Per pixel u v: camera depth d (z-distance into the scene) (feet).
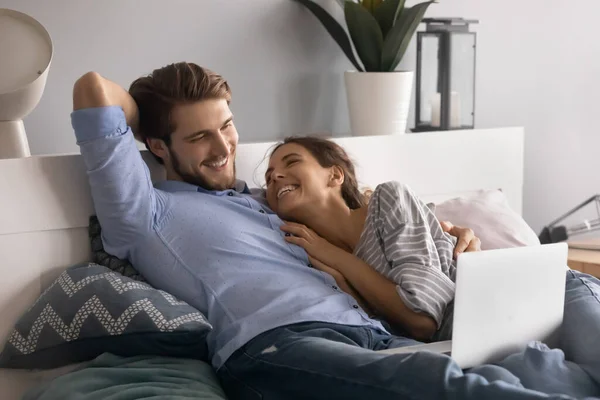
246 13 8.41
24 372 5.82
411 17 8.30
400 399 4.72
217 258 5.96
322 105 9.05
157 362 5.49
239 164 7.13
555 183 10.77
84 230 6.24
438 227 6.53
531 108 10.43
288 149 6.73
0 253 5.90
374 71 8.66
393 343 5.83
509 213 7.91
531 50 10.32
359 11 8.31
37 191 6.02
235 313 5.77
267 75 8.61
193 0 8.09
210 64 8.27
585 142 10.92
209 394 5.07
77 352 5.63
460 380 4.56
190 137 6.31
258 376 5.47
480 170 8.74
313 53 8.89
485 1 9.91
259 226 6.34
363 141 7.87
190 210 6.14
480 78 9.98
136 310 5.51
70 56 7.54
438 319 5.93
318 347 5.23
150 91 6.34
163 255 5.95
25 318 5.73
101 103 5.73
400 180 8.16
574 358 5.52
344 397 4.97
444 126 8.95
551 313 5.52
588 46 10.77
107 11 7.67
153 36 7.93
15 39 6.31
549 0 10.38
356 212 6.72
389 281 6.16
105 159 5.74
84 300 5.59
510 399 4.38
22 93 6.20
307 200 6.58
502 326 5.25
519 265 5.22
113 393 5.00
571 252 8.81
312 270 6.19
